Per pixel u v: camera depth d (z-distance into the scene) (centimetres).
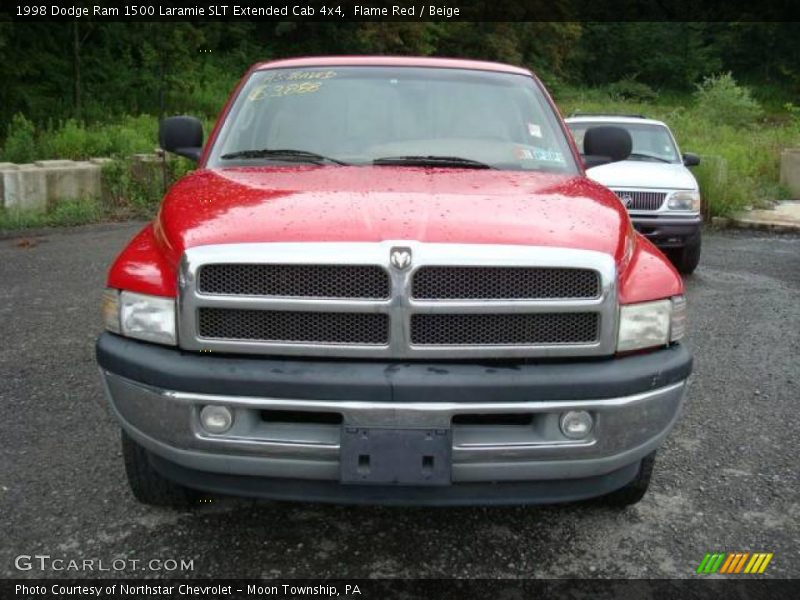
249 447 268
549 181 352
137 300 281
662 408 284
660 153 1045
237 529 324
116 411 287
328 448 266
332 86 428
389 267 262
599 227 292
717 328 667
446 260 264
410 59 454
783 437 432
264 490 281
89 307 679
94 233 1109
